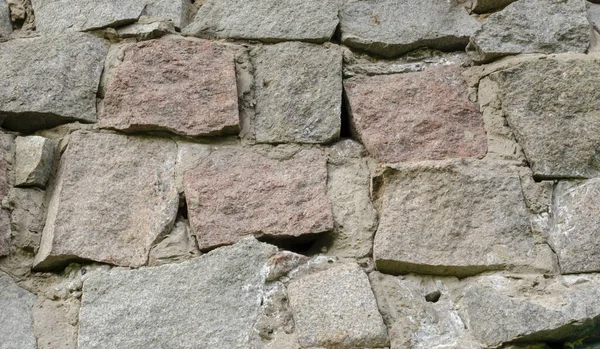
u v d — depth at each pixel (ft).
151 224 7.13
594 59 7.59
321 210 7.16
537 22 7.86
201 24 8.02
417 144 7.43
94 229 7.13
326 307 6.70
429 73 7.80
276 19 8.00
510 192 7.14
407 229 7.02
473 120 7.55
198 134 7.47
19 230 7.22
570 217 7.06
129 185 7.30
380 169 7.23
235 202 7.19
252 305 6.77
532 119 7.40
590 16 8.04
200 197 7.20
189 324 6.71
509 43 7.79
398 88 7.70
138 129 7.48
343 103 7.75
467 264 6.91
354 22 8.04
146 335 6.69
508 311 6.64
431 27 8.02
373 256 7.00
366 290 6.77
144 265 6.99
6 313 6.91
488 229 7.02
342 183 7.33
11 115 7.57
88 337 6.71
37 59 7.80
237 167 7.36
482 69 7.78
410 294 6.87
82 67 7.77
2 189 7.29
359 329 6.62
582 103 7.43
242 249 6.95
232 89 7.62
